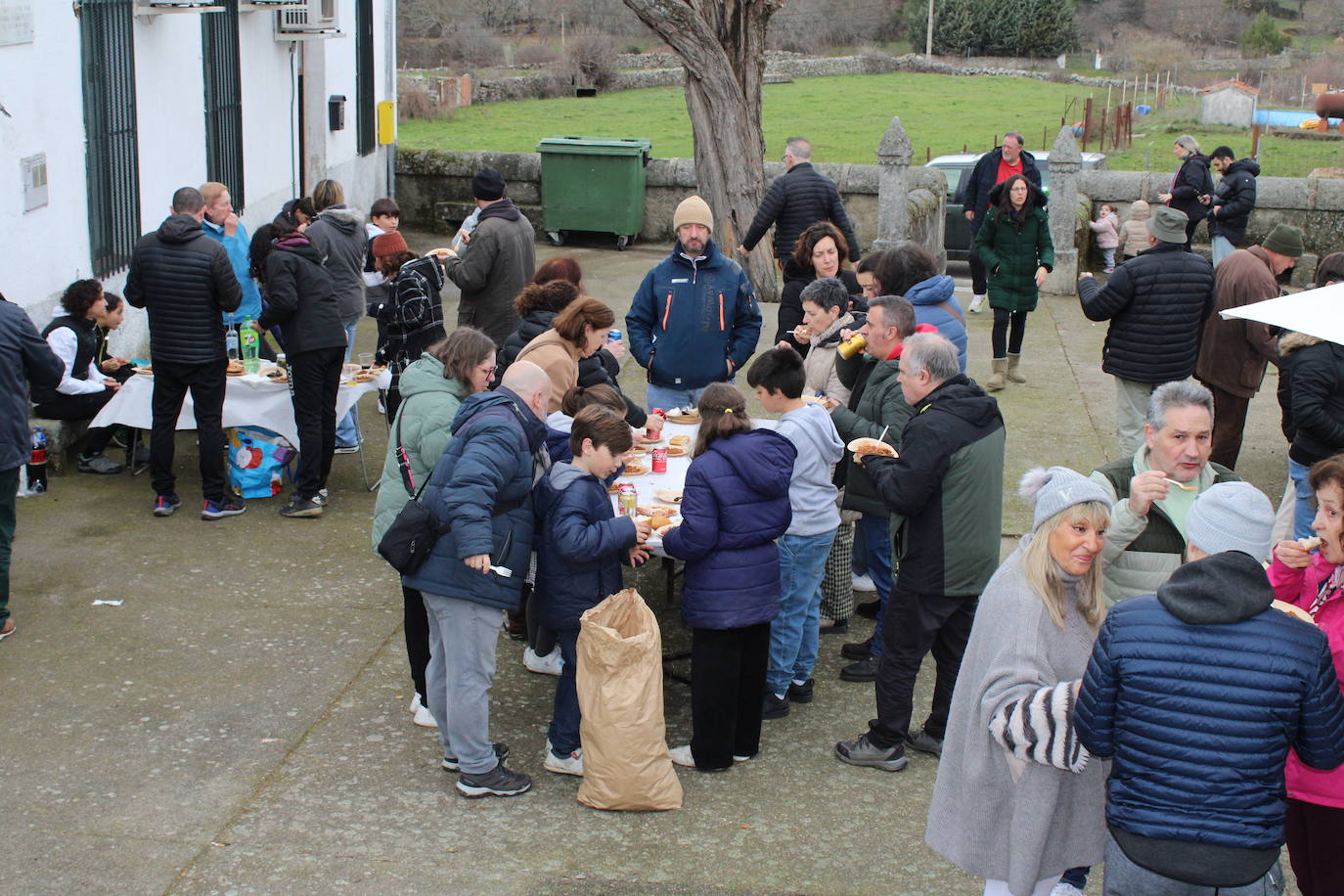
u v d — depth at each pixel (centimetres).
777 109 3691
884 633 485
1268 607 302
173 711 518
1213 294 745
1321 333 395
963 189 1627
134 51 932
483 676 456
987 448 456
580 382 609
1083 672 341
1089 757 324
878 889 415
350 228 859
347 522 739
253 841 432
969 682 353
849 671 571
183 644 579
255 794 461
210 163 1100
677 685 564
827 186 1035
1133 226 1380
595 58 4106
